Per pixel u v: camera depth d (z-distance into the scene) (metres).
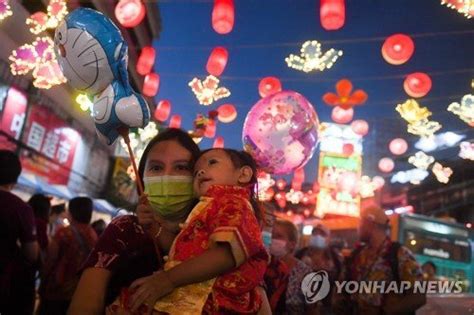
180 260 1.96
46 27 8.22
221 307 1.92
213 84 9.02
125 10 6.52
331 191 20.02
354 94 9.78
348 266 4.52
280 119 4.45
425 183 19.83
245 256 1.89
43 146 15.62
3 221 4.18
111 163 23.89
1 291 4.16
